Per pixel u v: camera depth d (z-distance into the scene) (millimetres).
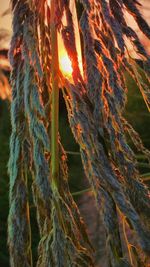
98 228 1616
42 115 665
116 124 660
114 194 646
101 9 678
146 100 700
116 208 659
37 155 663
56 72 680
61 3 693
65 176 682
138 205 660
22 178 681
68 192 678
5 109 2607
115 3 690
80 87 675
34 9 697
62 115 2256
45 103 690
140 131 2273
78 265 634
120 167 660
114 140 659
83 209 1962
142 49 680
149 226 659
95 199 653
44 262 645
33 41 687
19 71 690
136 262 652
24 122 685
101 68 666
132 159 663
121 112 661
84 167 661
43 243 657
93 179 655
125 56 683
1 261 2061
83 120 661
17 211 673
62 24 690
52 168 667
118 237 646
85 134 659
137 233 637
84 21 674
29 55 685
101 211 649
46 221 667
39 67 679
